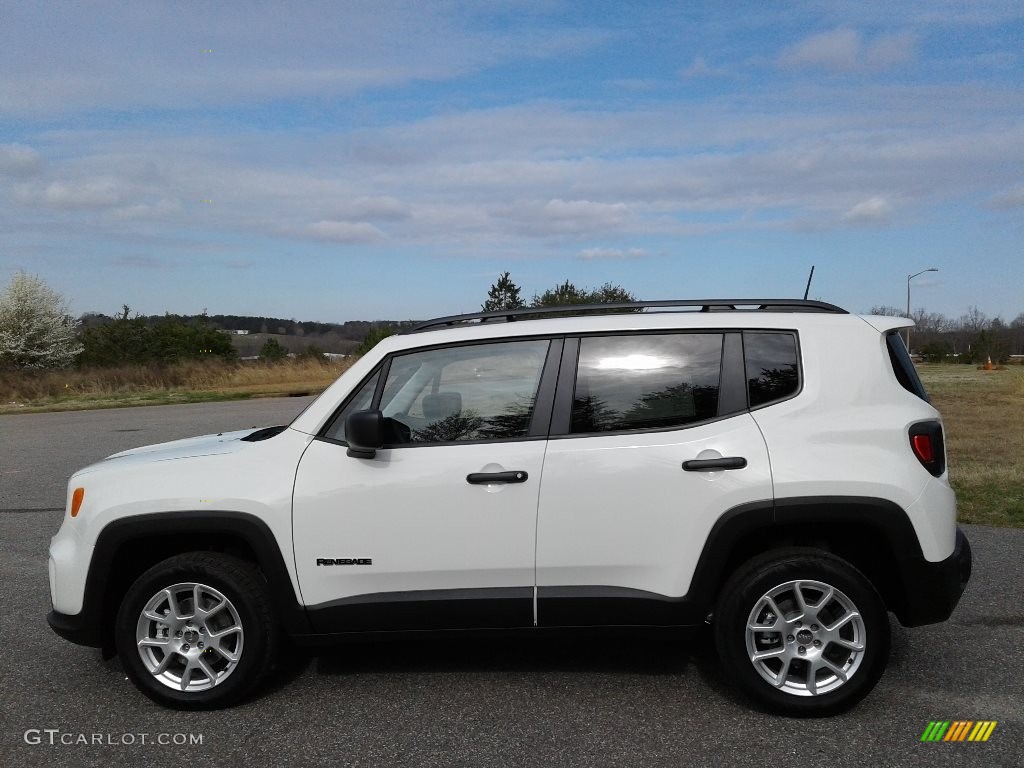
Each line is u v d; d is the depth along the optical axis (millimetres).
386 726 3748
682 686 4109
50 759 3508
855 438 3781
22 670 4504
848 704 3705
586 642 4719
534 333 4066
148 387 31000
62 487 10031
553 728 3688
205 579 3908
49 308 38281
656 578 3816
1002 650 4469
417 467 3885
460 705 3941
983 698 3902
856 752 3418
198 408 22406
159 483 3973
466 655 4566
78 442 14695
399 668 4410
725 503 3738
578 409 3945
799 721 3711
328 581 3904
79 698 4133
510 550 3838
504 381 4016
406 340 4133
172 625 3947
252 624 3912
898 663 4332
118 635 3959
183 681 3947
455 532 3850
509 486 3832
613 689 4086
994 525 7129
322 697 4070
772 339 4008
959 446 11547
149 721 3861
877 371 3922
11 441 15219
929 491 3756
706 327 4023
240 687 3924
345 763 3426
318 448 3990
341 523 3881
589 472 3818
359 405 4059
